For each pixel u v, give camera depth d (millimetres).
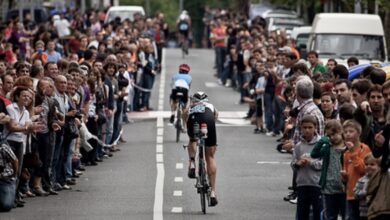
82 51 54312
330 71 37094
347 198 24250
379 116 25062
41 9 90938
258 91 49594
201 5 166625
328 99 28266
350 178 24141
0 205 30172
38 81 33188
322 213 25969
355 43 55969
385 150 22672
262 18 83125
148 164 40031
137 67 57844
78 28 79188
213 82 75562
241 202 32000
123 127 52188
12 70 35469
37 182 33062
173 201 32188
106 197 32906
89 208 30969
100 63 41812
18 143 30672
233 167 39219
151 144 45938
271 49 52906
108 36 67125
